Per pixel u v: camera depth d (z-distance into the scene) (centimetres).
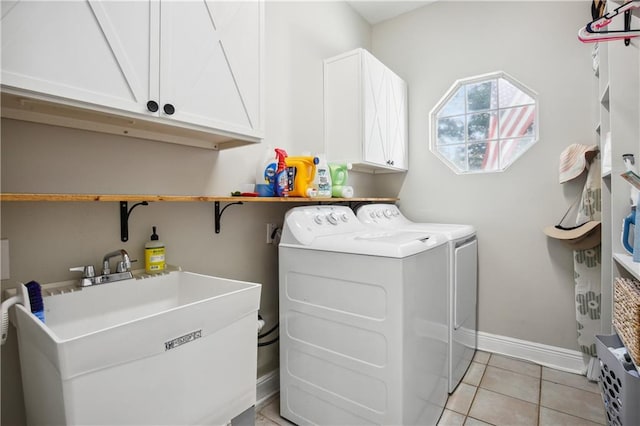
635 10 103
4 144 102
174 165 148
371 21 304
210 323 94
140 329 78
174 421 86
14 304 90
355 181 281
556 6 229
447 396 190
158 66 105
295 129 217
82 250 119
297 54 220
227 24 127
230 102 128
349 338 149
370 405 143
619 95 147
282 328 175
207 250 163
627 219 122
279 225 205
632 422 119
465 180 264
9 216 103
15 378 104
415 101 288
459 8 266
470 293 231
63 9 85
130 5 99
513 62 244
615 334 151
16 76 77
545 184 233
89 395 70
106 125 122
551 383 208
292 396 172
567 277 227
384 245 140
